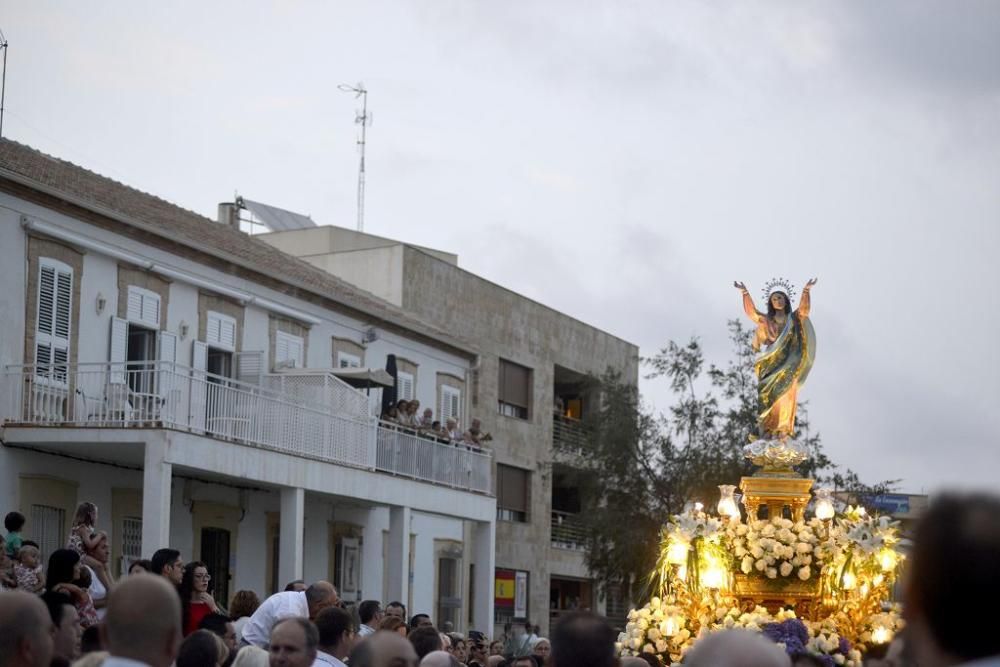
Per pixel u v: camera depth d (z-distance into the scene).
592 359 52.19
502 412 46.47
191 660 8.78
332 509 33.31
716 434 41.41
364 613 15.25
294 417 27.83
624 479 42.22
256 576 30.42
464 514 34.72
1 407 24.08
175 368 26.80
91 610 13.04
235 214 41.88
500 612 44.84
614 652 6.19
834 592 17.47
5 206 24.44
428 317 42.19
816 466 39.16
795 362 19.06
